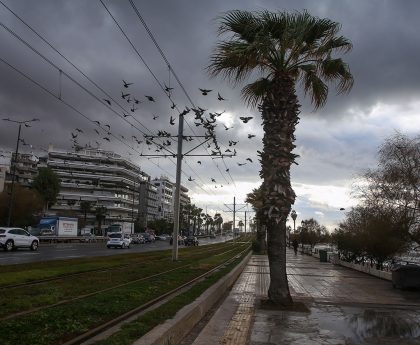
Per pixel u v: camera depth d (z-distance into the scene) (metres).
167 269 23.00
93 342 6.54
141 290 12.92
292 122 12.95
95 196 131.50
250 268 28.44
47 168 105.12
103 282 15.55
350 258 33.31
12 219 81.00
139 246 66.94
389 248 26.52
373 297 15.67
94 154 132.88
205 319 10.65
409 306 13.70
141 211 155.88
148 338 6.60
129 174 142.00
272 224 12.76
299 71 14.20
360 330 9.89
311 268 30.19
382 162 23.28
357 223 30.22
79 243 68.75
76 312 8.90
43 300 10.80
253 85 14.52
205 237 171.50
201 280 16.89
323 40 13.35
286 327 9.94
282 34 12.79
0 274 16.48
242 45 12.69
